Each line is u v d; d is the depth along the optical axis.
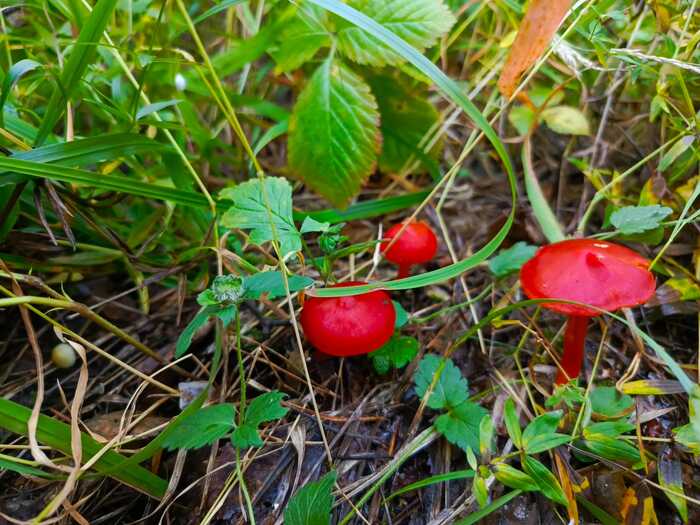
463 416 0.12
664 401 0.12
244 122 0.19
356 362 0.14
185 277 0.15
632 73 0.14
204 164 0.17
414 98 0.18
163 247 0.16
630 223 0.12
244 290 0.11
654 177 0.14
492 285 0.15
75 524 0.11
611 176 0.17
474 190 0.20
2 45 0.14
